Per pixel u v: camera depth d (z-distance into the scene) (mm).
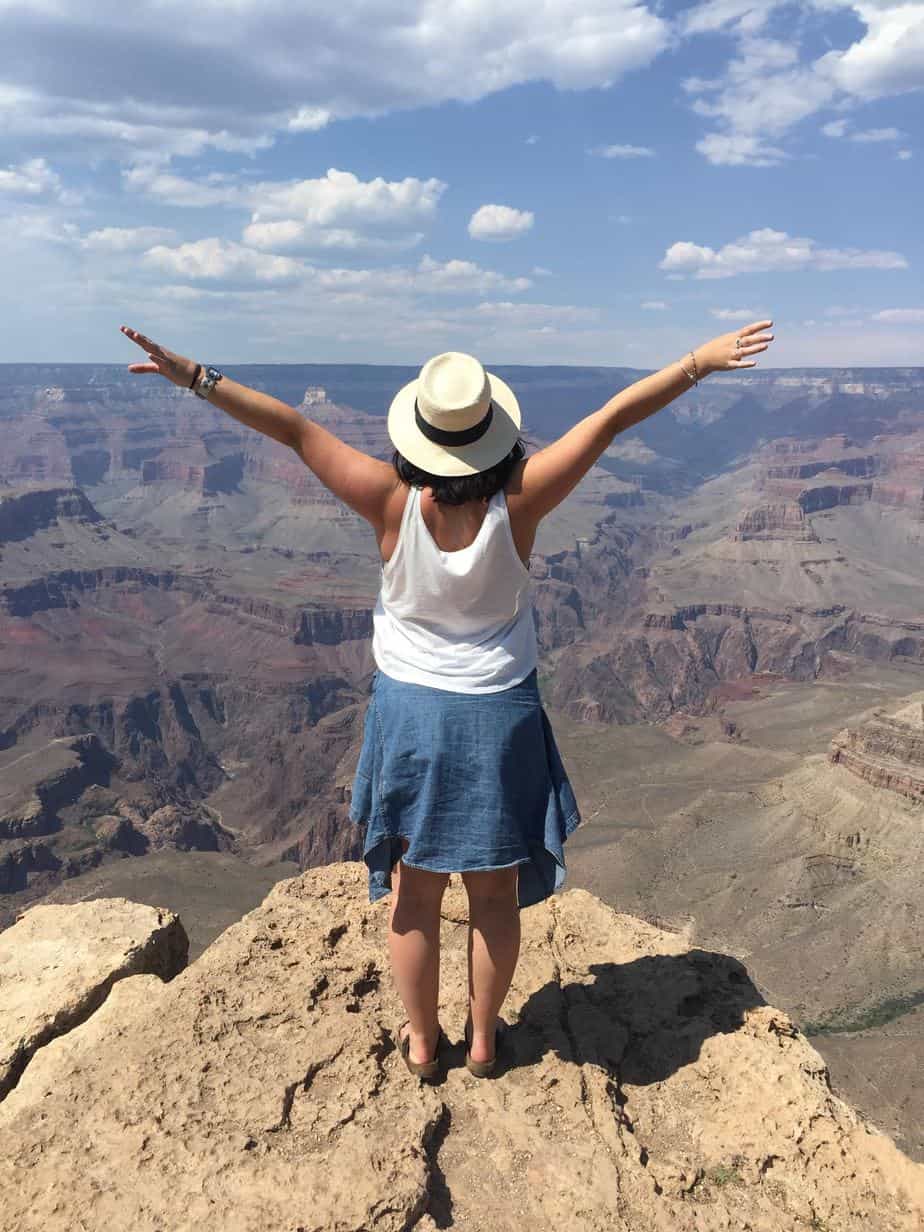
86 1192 3994
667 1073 5211
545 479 4410
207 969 5750
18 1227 3840
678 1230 4109
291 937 6184
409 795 4594
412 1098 4738
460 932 6516
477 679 4527
